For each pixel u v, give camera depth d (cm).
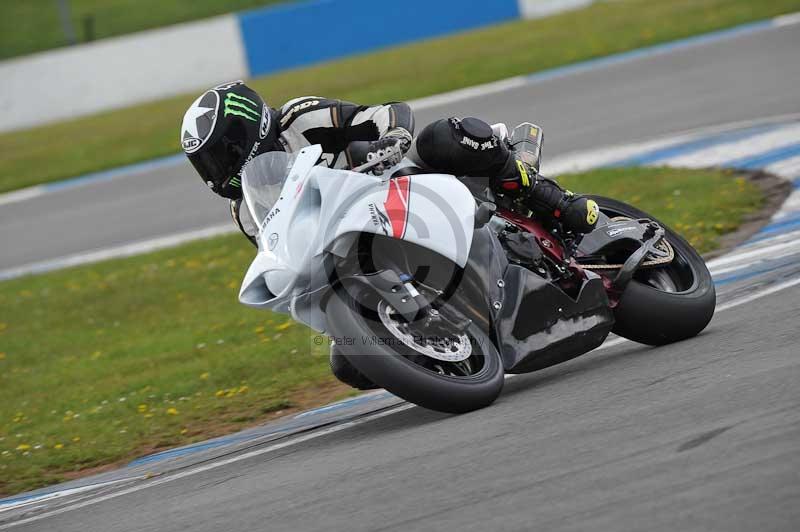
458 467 1209
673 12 6888
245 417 2045
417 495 1146
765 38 5362
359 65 7356
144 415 2211
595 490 1041
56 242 4594
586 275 1586
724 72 4766
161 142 6222
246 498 1322
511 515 1023
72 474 1950
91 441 2102
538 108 4909
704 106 4191
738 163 3191
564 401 1404
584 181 3391
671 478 1028
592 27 6969
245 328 2777
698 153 3447
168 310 3219
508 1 8294
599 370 1580
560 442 1216
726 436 1108
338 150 1518
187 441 1992
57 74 7806
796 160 3039
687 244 1766
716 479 1001
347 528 1095
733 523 901
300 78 7238
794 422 1101
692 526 912
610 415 1282
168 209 4678
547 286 1535
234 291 3238
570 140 4181
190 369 2486
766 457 1025
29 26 10325
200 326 2938
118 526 1351
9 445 2205
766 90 4181
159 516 1347
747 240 2431
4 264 4444
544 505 1031
